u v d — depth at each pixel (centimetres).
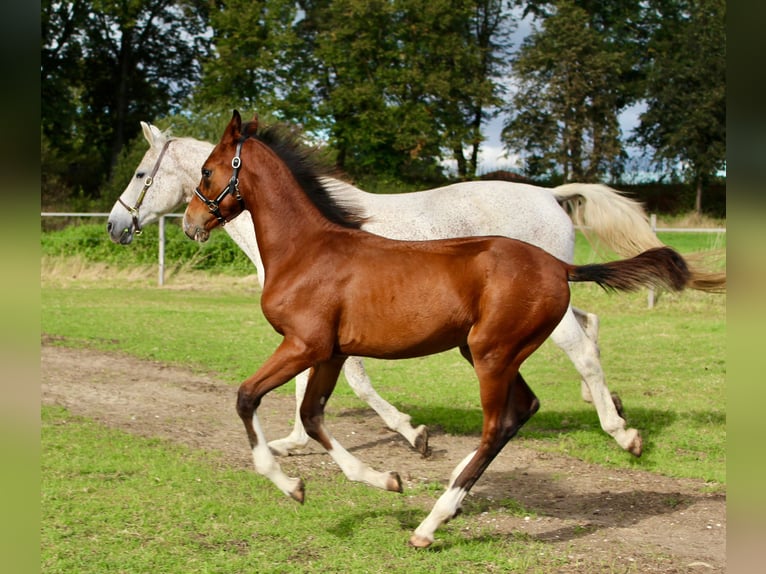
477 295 427
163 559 404
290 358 438
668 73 3694
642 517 488
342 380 885
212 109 2473
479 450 429
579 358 582
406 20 3478
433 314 427
